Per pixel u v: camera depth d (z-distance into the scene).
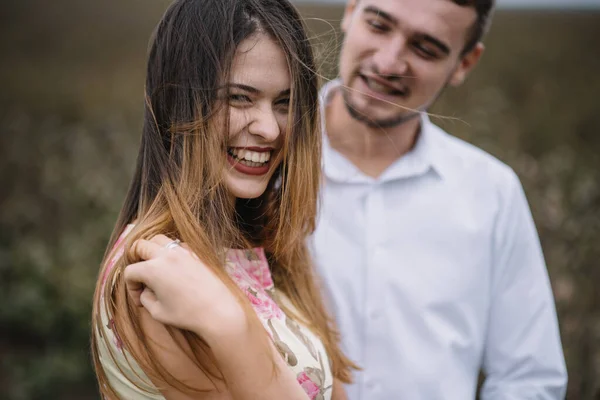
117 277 1.35
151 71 1.45
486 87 5.93
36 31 7.88
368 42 1.84
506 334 2.16
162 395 1.36
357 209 2.08
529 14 8.11
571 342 3.04
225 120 1.38
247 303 1.33
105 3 8.44
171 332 1.30
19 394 3.54
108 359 1.40
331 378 1.59
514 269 2.15
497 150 3.72
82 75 6.83
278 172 1.62
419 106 1.91
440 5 1.80
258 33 1.39
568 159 3.75
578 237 3.14
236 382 1.25
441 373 2.05
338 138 2.07
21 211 4.36
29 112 5.94
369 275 2.06
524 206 2.15
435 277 2.07
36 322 3.77
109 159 4.44
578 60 6.79
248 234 1.64
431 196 2.09
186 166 1.39
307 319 1.68
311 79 1.49
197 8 1.40
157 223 1.37
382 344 2.06
